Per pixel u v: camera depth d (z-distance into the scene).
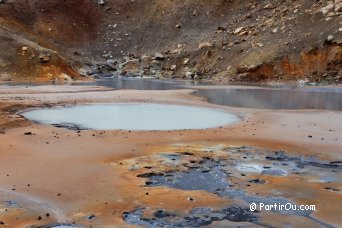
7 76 53.94
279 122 22.75
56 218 9.19
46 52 57.81
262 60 54.47
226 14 73.69
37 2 80.25
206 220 9.15
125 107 29.28
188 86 47.84
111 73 67.44
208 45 64.19
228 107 29.56
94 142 16.89
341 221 9.08
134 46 75.31
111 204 10.03
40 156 14.43
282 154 15.23
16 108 27.17
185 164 13.65
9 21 70.56
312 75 51.38
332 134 19.19
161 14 79.44
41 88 42.62
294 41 55.19
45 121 22.77
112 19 82.00
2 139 17.12
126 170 12.88
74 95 36.06
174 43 71.38
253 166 13.53
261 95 38.25
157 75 64.44
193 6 77.50
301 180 12.02
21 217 9.20
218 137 18.36
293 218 9.22
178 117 24.72
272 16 64.69
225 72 58.12
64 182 11.61
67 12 81.06
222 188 11.26
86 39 77.88
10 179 11.80
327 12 57.06
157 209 9.73
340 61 50.88
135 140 17.41
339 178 12.24
